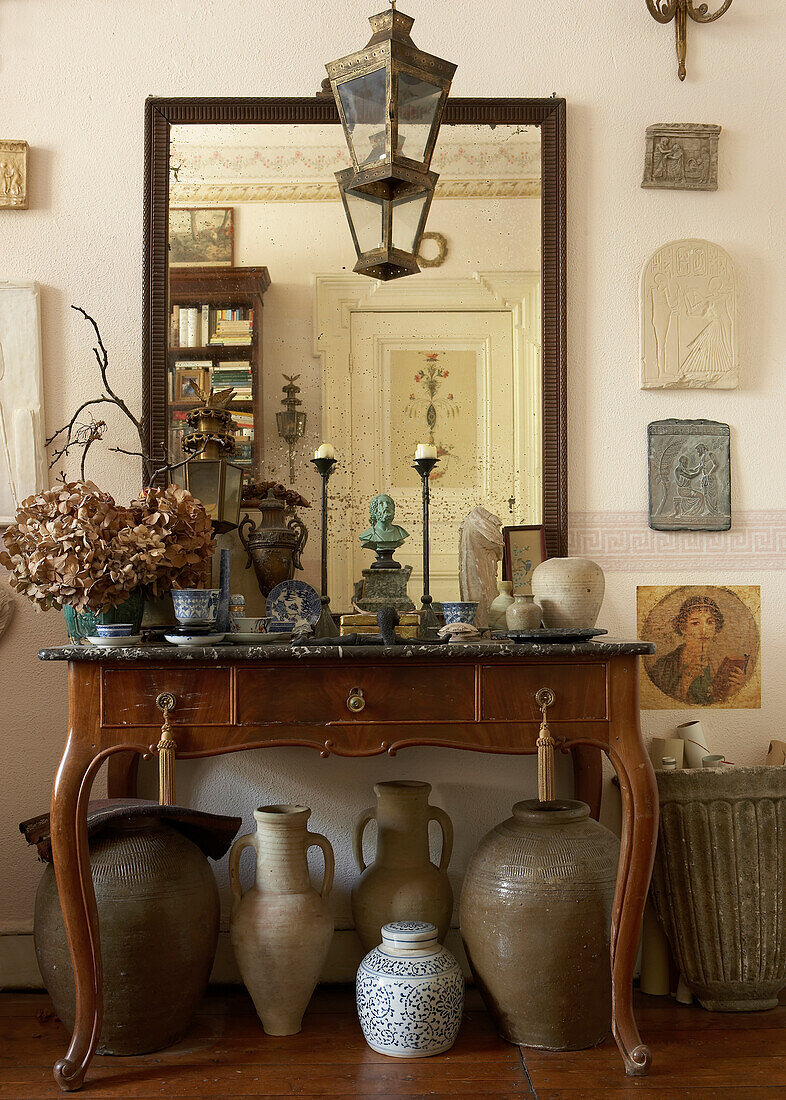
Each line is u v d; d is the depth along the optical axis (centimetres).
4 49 278
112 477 273
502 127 275
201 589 236
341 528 270
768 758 265
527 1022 219
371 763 268
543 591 247
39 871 266
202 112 273
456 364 272
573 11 280
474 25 279
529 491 272
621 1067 210
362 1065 212
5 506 270
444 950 226
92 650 202
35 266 276
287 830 232
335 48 279
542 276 273
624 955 208
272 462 270
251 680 207
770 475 279
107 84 278
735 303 278
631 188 279
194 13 279
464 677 210
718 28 281
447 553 270
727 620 277
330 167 273
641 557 277
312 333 272
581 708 212
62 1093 198
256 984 227
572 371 278
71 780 203
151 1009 215
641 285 277
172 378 270
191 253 272
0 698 269
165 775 202
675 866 242
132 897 212
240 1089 200
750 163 281
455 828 268
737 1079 204
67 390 275
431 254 273
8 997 257
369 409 271
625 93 280
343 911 265
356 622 241
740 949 239
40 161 277
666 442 277
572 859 221
